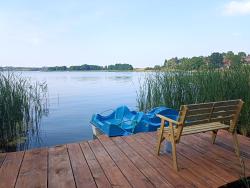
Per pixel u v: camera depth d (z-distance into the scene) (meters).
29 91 8.54
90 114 10.23
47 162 3.71
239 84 6.04
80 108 11.71
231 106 3.71
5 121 6.02
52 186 3.01
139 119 5.85
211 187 2.94
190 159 3.77
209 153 4.02
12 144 6.16
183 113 3.30
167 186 2.97
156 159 3.79
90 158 3.85
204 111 3.48
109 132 5.23
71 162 3.71
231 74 6.40
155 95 7.80
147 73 8.34
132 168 3.48
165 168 3.47
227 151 4.11
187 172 3.34
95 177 3.23
